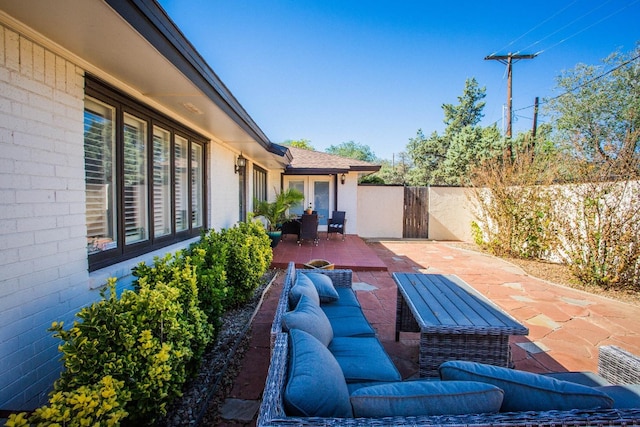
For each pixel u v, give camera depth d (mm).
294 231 10008
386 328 3992
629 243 5633
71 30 2078
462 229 12242
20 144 2080
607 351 2260
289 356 1678
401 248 10195
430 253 9305
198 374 2729
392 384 1396
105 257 2992
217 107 3832
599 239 5914
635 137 5695
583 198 6219
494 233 9125
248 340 3498
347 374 2047
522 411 1350
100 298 2793
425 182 24875
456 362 1605
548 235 7543
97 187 2936
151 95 3438
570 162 6602
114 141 3098
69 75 2465
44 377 2244
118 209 3160
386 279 6234
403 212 12492
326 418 1188
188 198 4840
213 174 5719
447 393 1312
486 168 9633
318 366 1482
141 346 1888
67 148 2457
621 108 12391
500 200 8773
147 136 3641
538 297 5297
